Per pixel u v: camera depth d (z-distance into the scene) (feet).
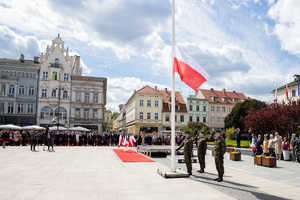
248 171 34.40
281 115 79.30
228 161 47.47
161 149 54.65
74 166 35.88
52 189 21.02
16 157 46.70
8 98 140.05
